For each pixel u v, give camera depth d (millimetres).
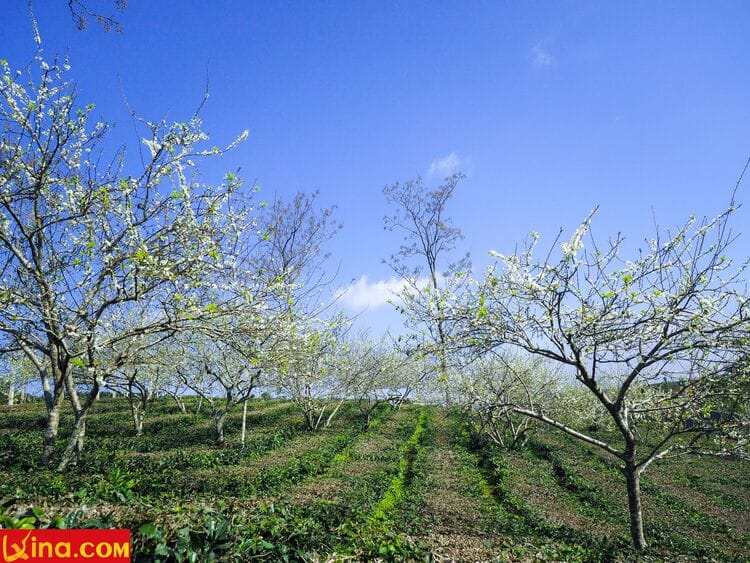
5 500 5969
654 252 9039
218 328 10297
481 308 9180
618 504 14172
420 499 12891
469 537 8898
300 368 16156
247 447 17484
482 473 17219
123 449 16875
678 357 8727
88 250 9695
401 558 6633
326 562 6180
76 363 9023
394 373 28344
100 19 5852
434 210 35000
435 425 26906
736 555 10445
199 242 9992
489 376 20594
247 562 5336
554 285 8945
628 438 9500
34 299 9375
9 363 24125
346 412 31203
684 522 13180
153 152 9695
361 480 13867
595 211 9312
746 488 18250
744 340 7945
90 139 10070
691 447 9828
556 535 10094
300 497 11094
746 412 9766
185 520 5363
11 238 10078
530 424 22219
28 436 18547
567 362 9383
